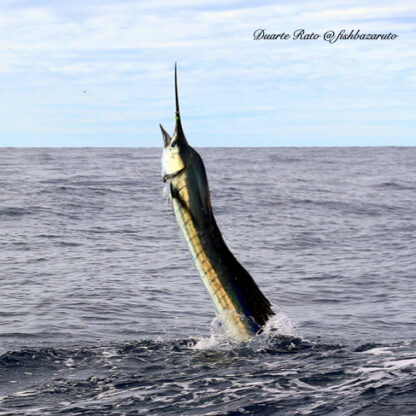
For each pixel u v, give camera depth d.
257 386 10.21
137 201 43.03
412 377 10.34
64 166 74.50
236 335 9.66
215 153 132.38
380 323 15.62
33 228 31.06
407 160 108.19
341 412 9.00
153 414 9.26
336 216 39.06
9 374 11.28
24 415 9.35
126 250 26.14
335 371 10.87
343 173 75.69
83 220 34.47
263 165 88.50
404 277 21.86
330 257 25.77
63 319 15.55
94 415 9.28
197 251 9.24
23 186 48.53
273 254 26.33
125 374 11.12
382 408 9.05
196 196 8.91
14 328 14.66
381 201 47.09
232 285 9.45
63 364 11.80
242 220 36.38
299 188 55.19
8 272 21.27
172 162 8.75
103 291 18.70
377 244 29.17
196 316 16.05
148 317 15.88
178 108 8.66
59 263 23.05
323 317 16.22
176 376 10.89
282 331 13.21
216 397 9.80
